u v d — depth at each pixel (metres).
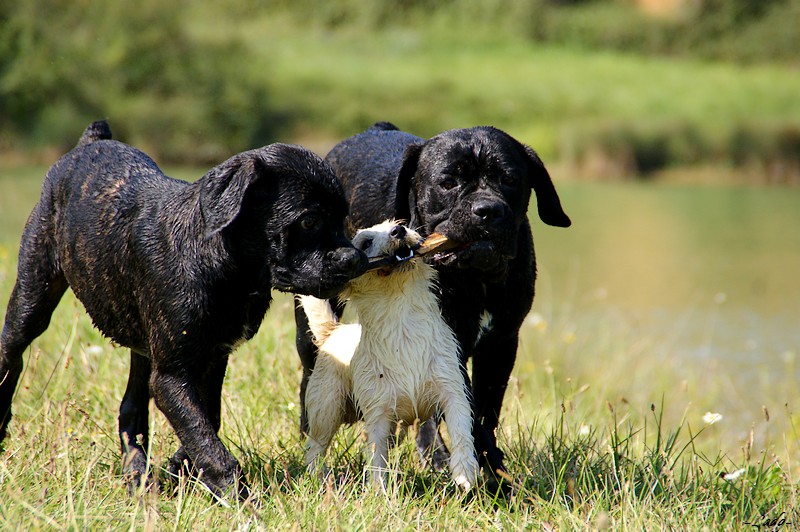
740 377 16.19
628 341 17.52
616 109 62.59
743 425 13.88
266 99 58.34
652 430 13.00
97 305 8.86
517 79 68.38
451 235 8.85
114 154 9.30
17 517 6.95
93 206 8.87
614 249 29.22
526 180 9.41
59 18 56.16
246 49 62.94
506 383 9.93
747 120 57.56
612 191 45.91
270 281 8.09
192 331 8.02
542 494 8.60
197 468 7.96
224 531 7.19
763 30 82.06
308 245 7.90
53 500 7.57
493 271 8.92
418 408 8.86
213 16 75.44
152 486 7.97
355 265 7.82
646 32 82.94
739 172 52.50
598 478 8.95
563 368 14.85
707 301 22.02
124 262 8.47
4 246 17.19
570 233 32.41
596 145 52.78
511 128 58.47
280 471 8.90
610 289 23.23
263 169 7.85
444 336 8.81
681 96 67.06
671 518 7.84
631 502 8.13
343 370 9.16
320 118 57.75
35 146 49.41
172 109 53.53
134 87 55.56
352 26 83.50
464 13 85.62
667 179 51.47
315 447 9.16
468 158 9.09
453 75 68.06
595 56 79.25
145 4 57.91
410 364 8.67
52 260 9.29
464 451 8.42
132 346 8.85
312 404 9.23
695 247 29.70
